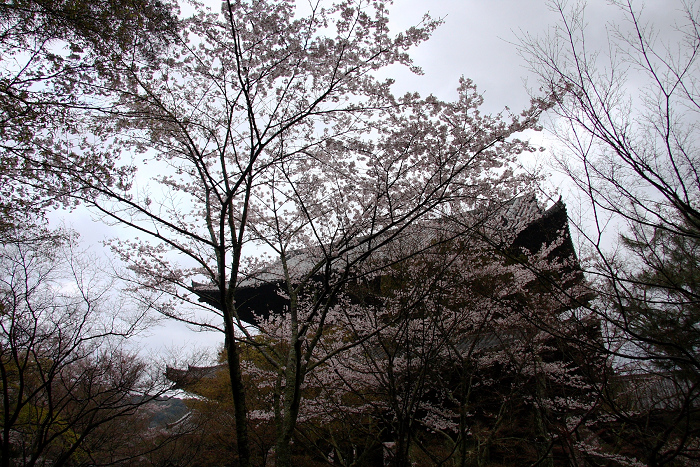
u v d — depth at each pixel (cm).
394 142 539
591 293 578
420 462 796
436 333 637
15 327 571
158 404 1889
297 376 495
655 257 509
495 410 882
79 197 500
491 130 537
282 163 580
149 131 605
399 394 649
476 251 692
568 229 832
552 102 481
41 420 831
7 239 556
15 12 446
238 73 509
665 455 542
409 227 654
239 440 446
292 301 615
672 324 555
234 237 531
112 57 494
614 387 727
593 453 621
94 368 767
